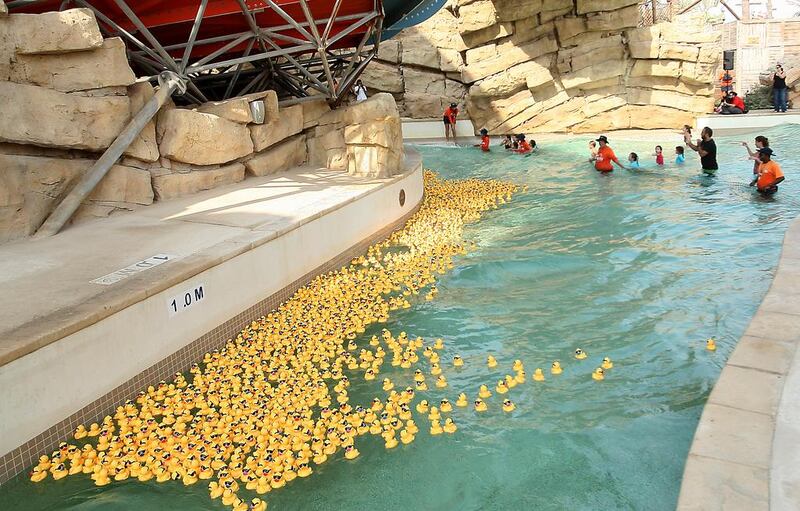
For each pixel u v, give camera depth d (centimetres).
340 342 751
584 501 459
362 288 915
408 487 491
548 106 2394
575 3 2281
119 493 500
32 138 865
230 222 898
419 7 1448
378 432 564
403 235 1205
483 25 2319
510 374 658
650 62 2305
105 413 591
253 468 509
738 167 1602
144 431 562
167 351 663
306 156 1422
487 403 603
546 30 2330
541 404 595
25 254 779
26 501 493
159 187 1058
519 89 2403
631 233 1123
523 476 493
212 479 513
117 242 820
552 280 923
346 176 1255
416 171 1395
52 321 552
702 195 1342
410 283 938
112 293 619
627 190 1457
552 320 784
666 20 2369
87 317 562
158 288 644
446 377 661
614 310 798
